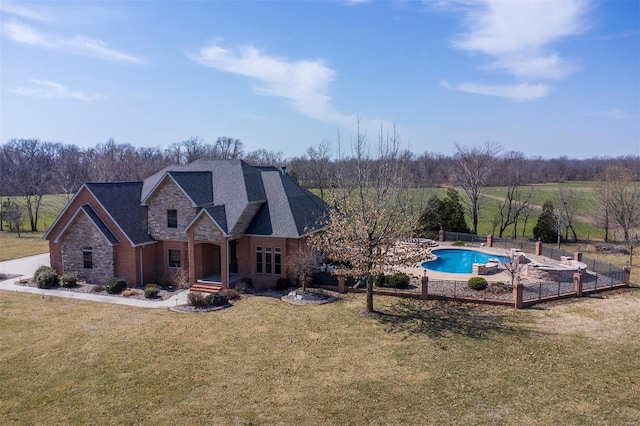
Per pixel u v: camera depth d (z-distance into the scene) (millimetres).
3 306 27828
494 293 29422
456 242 48688
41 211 78375
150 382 17828
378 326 24250
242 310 27062
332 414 15531
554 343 21797
